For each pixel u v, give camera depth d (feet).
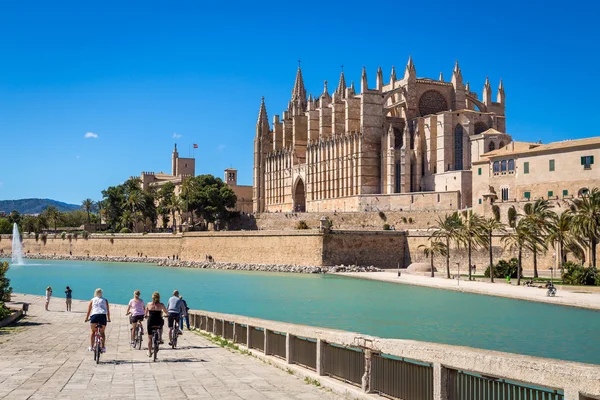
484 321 201.26
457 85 595.88
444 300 261.85
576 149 363.35
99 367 83.76
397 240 446.60
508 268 342.44
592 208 284.00
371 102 577.84
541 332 178.70
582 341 164.35
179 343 116.37
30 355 96.22
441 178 516.32
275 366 83.51
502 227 356.38
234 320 110.42
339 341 65.46
